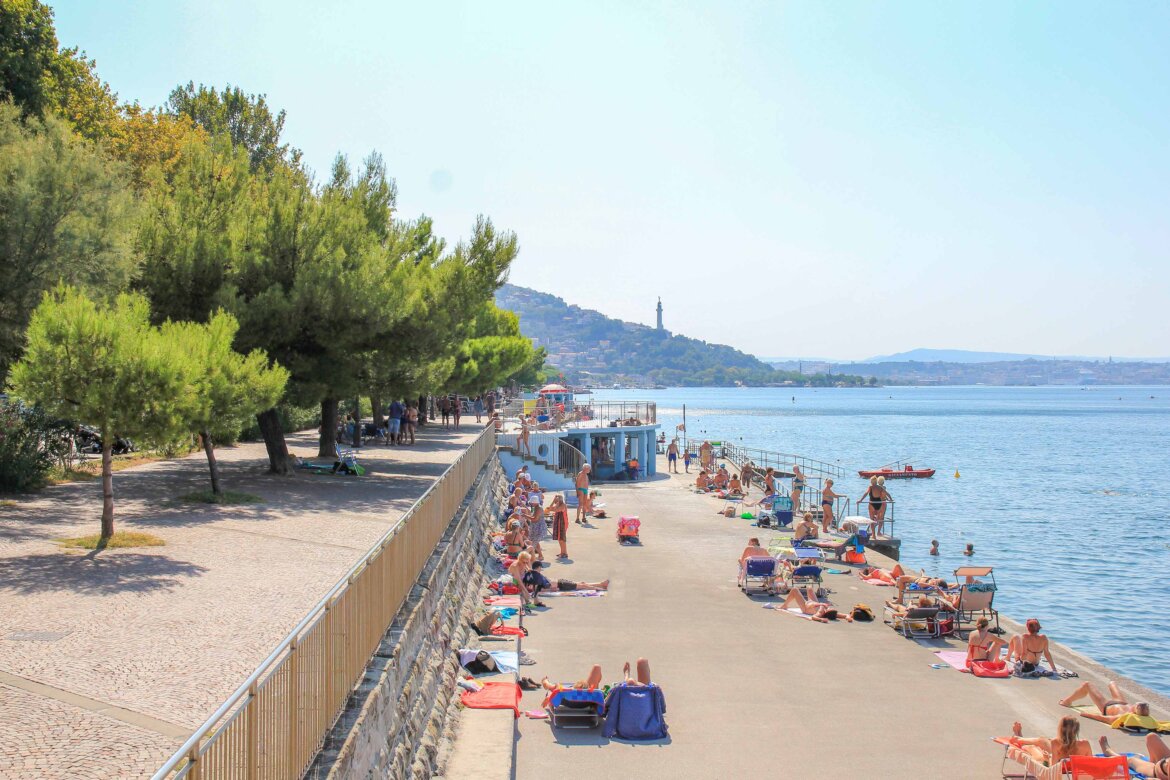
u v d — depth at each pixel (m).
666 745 14.70
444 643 15.46
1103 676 19.22
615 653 19.45
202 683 9.08
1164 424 188.62
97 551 15.16
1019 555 41.38
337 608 8.94
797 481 43.38
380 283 26.30
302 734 7.75
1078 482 76.88
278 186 26.14
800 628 21.83
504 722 14.30
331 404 33.34
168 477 25.62
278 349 26.06
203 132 52.41
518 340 74.00
